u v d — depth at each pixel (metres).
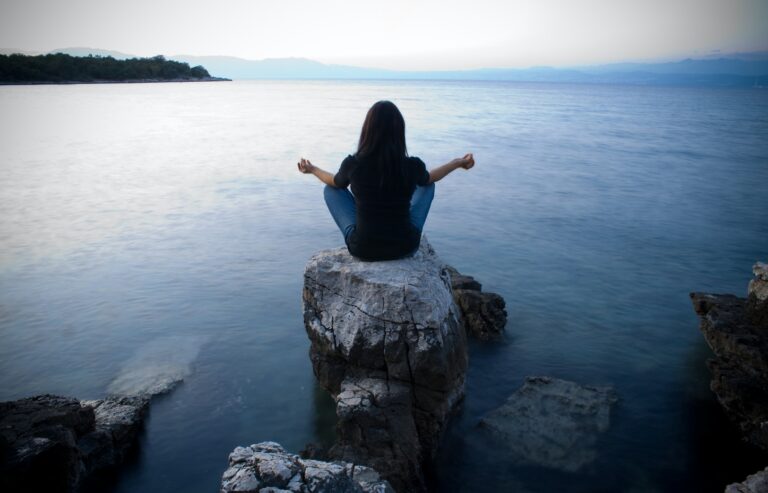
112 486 4.97
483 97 98.38
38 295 9.27
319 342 5.82
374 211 5.29
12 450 4.34
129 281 9.97
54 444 4.49
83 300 9.09
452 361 5.50
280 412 6.14
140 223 13.79
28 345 7.54
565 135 36.38
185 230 13.22
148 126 36.06
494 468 5.21
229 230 13.28
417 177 5.15
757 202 17.33
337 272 5.66
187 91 91.12
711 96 152.25
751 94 184.75
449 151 26.91
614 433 5.73
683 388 6.73
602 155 27.31
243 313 8.71
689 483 5.04
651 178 21.33
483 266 11.17
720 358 6.91
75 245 11.95
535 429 5.75
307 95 87.50
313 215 14.71
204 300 9.18
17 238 12.39
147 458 5.36
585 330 8.37
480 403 6.37
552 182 20.33
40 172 20.12
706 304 7.86
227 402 6.31
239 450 3.28
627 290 9.98
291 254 11.59
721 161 25.88
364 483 3.40
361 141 5.06
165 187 18.00
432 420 5.29
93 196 16.56
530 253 12.05
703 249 12.48
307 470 3.03
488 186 19.44
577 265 11.29
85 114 43.47
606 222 14.73
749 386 6.02
